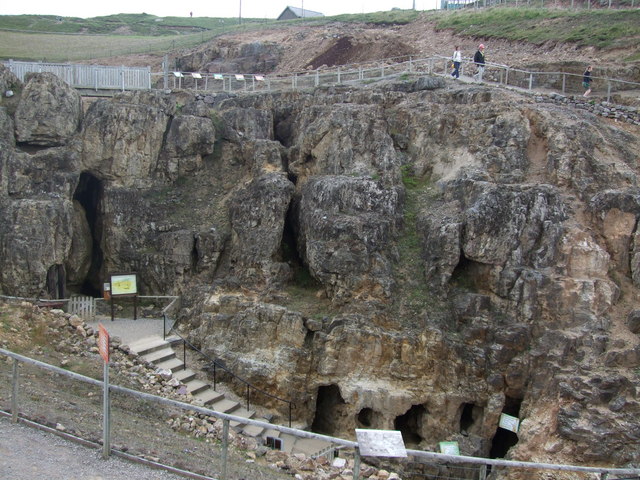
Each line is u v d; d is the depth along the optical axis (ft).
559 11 125.08
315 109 76.74
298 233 70.69
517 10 133.28
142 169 73.92
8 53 152.25
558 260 59.52
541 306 58.44
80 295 70.74
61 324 56.95
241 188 73.36
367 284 62.08
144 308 69.62
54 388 46.57
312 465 45.19
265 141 74.95
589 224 61.93
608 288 57.52
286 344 60.90
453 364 58.08
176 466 36.19
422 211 67.15
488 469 55.67
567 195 63.57
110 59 152.66
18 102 70.85
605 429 50.39
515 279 59.41
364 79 92.38
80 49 167.94
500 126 68.90
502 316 59.52
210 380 59.88
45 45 172.35
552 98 80.23
